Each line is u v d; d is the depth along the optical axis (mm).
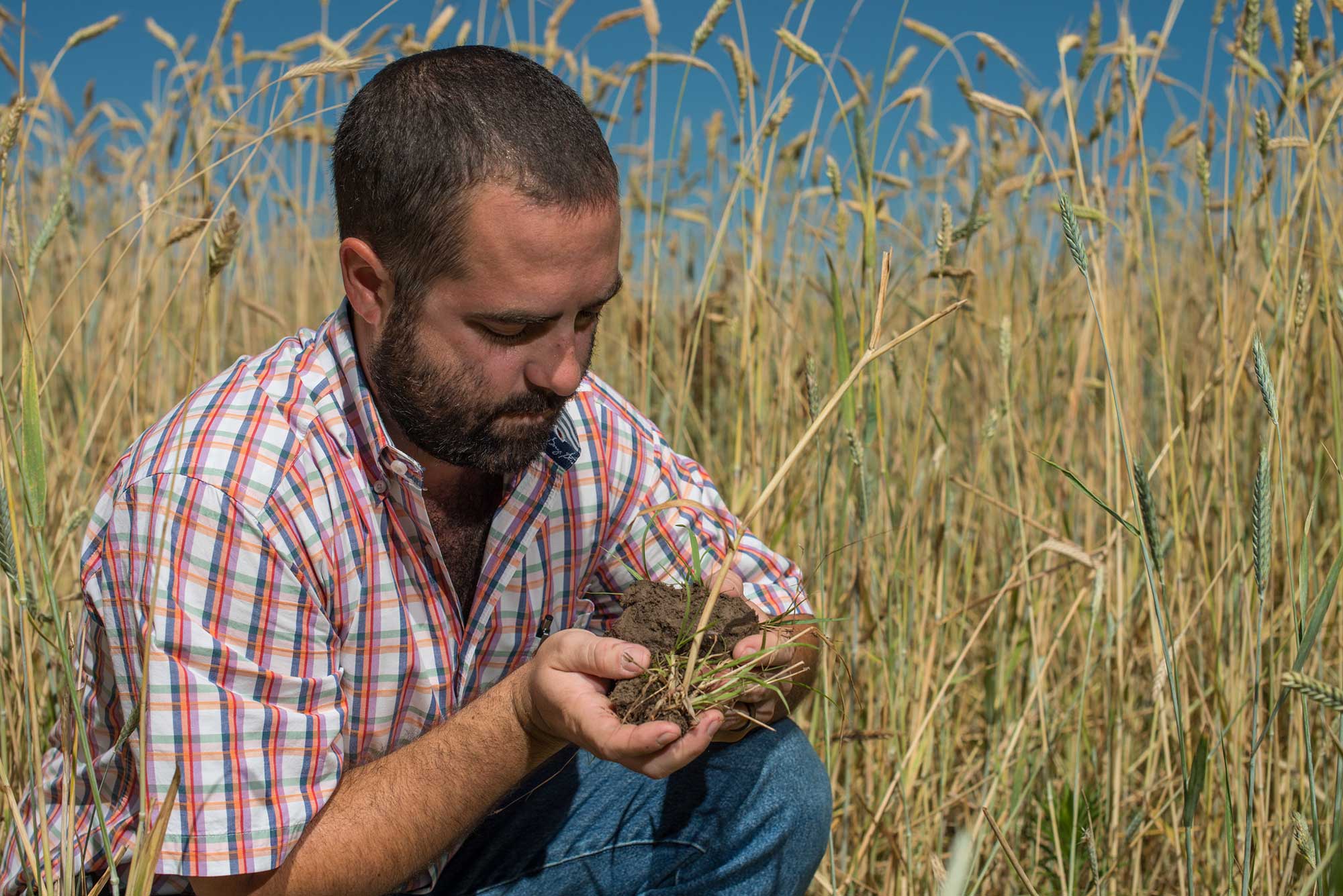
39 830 1234
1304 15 1719
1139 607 1998
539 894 1477
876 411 1730
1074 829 1498
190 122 2291
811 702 1889
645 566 1522
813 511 2127
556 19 2371
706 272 2020
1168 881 1894
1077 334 2453
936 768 2035
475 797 1202
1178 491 2010
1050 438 2359
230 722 1141
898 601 1920
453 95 1068
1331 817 1314
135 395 1735
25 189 1810
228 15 2219
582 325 1157
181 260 2709
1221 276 2180
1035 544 2170
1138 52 1839
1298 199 1681
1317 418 2102
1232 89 1923
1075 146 1623
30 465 1039
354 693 1306
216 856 1137
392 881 1229
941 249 1793
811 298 2506
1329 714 1678
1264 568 1136
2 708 1479
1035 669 1730
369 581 1267
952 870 687
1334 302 1537
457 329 1109
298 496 1192
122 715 1234
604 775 1506
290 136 2654
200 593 1146
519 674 1196
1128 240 2100
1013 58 2037
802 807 1403
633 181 2619
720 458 2324
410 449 1270
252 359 1312
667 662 1159
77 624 1792
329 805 1216
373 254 1132
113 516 1162
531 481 1336
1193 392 2221
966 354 2717
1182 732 1227
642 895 1448
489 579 1344
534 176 1045
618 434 1482
